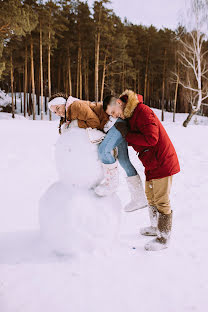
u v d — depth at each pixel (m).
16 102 38.41
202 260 2.26
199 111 35.75
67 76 33.91
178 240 2.65
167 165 2.44
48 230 2.29
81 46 29.86
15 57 28.38
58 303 1.70
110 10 24.00
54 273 2.01
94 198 2.32
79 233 2.22
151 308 1.68
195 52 19.50
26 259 2.20
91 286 1.87
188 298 1.78
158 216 2.51
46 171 5.47
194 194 4.12
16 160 6.36
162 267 2.15
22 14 17.48
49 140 9.52
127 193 4.20
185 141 9.59
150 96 42.78
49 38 25.41
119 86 33.69
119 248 2.45
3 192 4.14
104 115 2.40
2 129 12.28
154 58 35.22
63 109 2.44
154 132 2.32
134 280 1.96
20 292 1.79
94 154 2.30
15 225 2.92
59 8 24.83
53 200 2.30
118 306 1.69
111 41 27.36
